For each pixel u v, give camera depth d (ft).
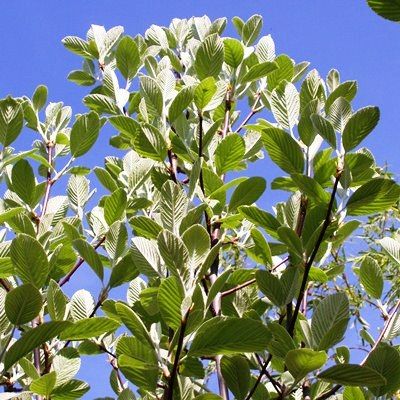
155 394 3.94
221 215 4.92
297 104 4.70
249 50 5.83
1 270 4.11
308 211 4.38
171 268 3.61
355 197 4.07
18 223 4.60
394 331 4.53
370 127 3.90
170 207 4.02
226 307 4.81
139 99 5.65
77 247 4.39
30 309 3.36
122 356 3.76
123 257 4.41
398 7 2.95
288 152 4.30
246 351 3.58
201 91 4.86
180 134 5.02
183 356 3.78
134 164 5.47
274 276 4.23
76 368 4.30
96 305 4.42
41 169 5.72
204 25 6.77
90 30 6.55
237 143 4.94
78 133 5.16
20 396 3.91
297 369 3.70
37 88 5.79
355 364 3.65
